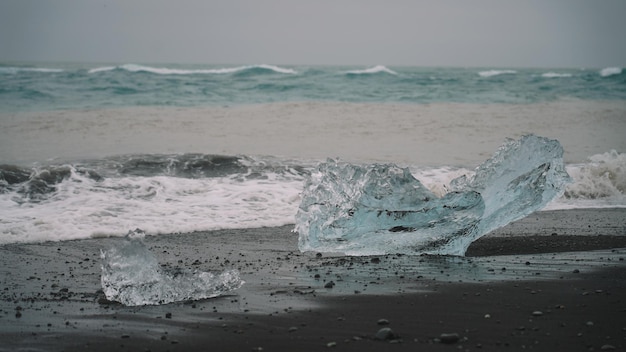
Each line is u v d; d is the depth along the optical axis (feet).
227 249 24.50
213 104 74.54
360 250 23.04
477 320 15.38
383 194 22.36
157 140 50.96
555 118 67.26
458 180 23.63
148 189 35.17
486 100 82.74
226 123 59.72
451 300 17.13
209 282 18.39
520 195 23.15
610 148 52.06
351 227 22.31
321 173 22.50
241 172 40.37
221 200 33.68
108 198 33.06
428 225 22.45
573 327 14.80
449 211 22.36
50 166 38.19
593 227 28.66
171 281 18.06
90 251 24.29
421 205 22.31
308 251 24.12
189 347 13.87
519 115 68.54
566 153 49.88
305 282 19.38
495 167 23.22
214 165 41.52
